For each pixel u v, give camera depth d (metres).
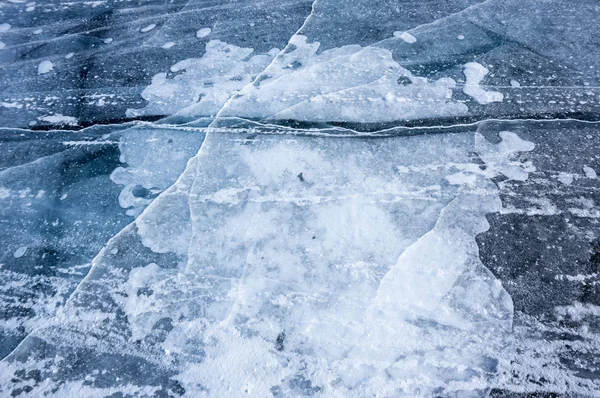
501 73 3.38
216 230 3.00
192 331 2.82
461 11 3.66
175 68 3.49
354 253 2.93
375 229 2.98
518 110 3.26
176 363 2.77
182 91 3.40
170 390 2.74
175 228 3.01
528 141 3.17
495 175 3.09
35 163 3.20
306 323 2.82
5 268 2.95
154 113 3.33
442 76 3.39
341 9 3.69
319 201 3.05
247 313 2.84
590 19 3.58
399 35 3.56
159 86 3.42
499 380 2.72
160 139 3.25
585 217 2.98
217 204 3.06
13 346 2.81
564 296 2.83
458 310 2.82
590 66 3.39
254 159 3.17
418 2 3.71
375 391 2.72
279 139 3.22
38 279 2.93
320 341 2.79
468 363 2.75
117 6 3.82
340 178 3.11
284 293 2.87
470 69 3.40
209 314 2.85
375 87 3.36
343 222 3.00
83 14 3.78
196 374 2.76
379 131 3.23
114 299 2.88
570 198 3.02
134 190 3.11
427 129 3.22
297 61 3.48
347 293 2.86
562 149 3.14
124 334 2.82
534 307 2.82
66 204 3.09
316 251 2.94
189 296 2.88
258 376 2.75
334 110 3.29
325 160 3.16
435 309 2.83
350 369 2.75
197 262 2.94
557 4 3.66
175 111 3.33
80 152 3.22
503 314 2.81
